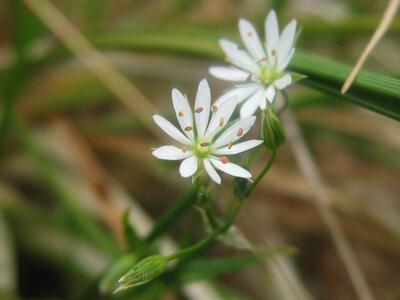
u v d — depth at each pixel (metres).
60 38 0.08
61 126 0.08
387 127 0.08
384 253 0.08
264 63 0.05
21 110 0.09
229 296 0.07
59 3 0.09
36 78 0.09
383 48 0.09
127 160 0.09
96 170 0.08
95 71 0.08
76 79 0.09
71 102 0.09
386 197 0.09
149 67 0.09
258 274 0.08
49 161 0.08
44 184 0.08
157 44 0.07
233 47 0.05
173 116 0.08
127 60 0.09
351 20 0.08
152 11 0.09
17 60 0.07
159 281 0.06
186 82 0.09
